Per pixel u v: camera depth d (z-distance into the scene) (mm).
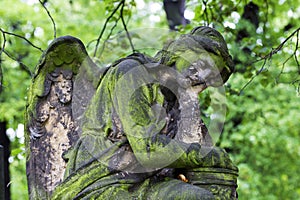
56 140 4184
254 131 9430
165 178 3832
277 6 8805
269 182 10281
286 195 10570
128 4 7328
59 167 4156
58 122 4203
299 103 10070
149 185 3789
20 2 9500
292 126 10172
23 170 9531
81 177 3836
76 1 9820
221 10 7055
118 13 7141
